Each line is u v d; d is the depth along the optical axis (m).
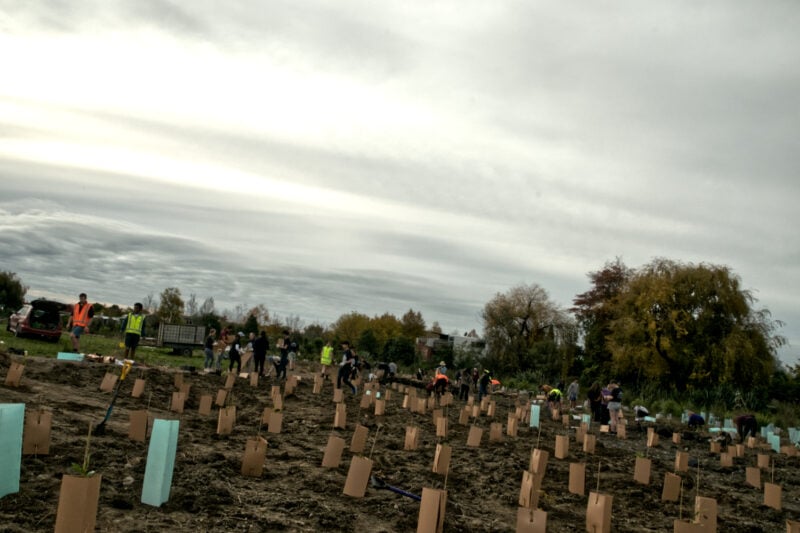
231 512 7.48
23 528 6.11
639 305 48.12
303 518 7.68
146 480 7.36
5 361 16.67
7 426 6.88
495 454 14.45
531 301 59.19
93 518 5.84
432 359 60.34
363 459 8.96
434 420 18.78
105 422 10.57
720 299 46.97
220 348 27.84
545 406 32.62
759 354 47.03
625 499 11.59
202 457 9.99
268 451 11.48
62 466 8.24
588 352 59.25
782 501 13.55
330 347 31.50
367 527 7.71
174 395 14.56
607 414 27.56
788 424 35.16
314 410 18.61
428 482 10.60
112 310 61.69
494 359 57.66
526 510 7.46
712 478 15.62
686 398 43.03
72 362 18.84
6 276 62.41
